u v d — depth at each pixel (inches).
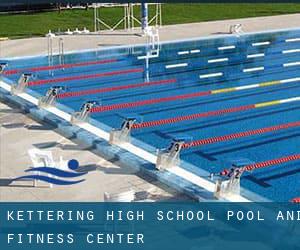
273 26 871.7
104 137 390.6
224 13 1024.2
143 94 526.6
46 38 780.6
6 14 1040.2
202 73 604.7
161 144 391.5
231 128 428.1
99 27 877.2
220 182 293.6
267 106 485.1
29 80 547.2
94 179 323.3
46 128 418.3
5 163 349.4
